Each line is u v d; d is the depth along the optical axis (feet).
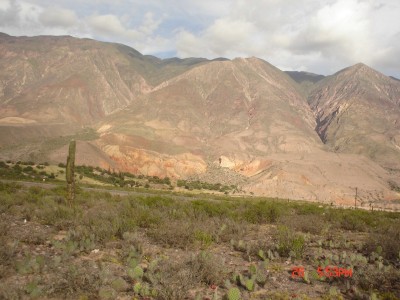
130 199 87.66
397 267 41.16
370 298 29.04
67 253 36.04
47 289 26.91
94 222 50.34
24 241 41.88
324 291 32.22
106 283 29.50
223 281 32.89
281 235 50.06
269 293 30.78
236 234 54.54
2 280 28.58
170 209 69.62
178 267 33.86
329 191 561.02
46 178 271.28
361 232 68.74
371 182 646.33
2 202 69.05
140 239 45.14
